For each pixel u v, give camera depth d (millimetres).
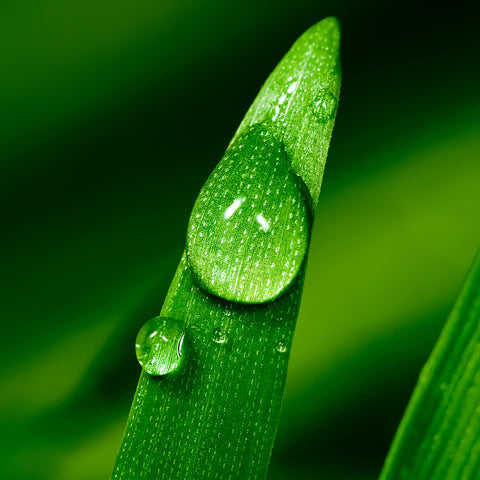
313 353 100
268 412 89
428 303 99
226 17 100
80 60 100
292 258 90
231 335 90
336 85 92
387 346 99
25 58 99
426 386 86
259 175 91
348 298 100
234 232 91
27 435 99
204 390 89
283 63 92
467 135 100
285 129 91
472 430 86
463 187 100
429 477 86
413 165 100
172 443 89
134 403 89
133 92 100
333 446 100
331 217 100
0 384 100
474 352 86
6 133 99
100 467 100
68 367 100
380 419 100
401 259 100
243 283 90
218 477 89
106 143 100
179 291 90
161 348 89
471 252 99
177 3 100
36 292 100
